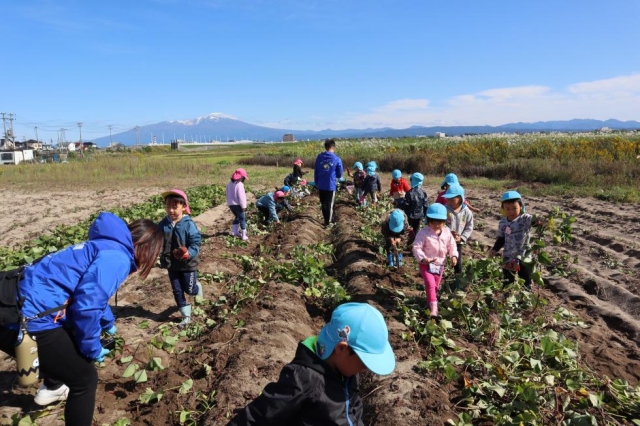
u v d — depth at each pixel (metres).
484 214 14.99
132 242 3.75
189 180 29.78
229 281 8.40
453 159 27.39
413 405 4.36
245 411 2.45
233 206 11.56
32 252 9.68
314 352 2.51
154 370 5.01
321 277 8.13
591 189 17.91
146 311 7.14
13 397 4.77
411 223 10.34
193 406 4.62
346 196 18.78
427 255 6.46
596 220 13.16
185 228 6.20
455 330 6.19
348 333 2.37
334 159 13.09
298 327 6.48
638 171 19.75
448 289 7.03
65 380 3.58
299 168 19.91
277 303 6.98
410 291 7.67
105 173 32.88
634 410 4.46
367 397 4.70
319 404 2.40
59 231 11.92
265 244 11.64
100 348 3.55
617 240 10.73
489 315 6.57
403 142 48.84
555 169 21.45
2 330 3.34
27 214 17.56
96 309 3.34
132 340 5.99
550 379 4.60
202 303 7.33
